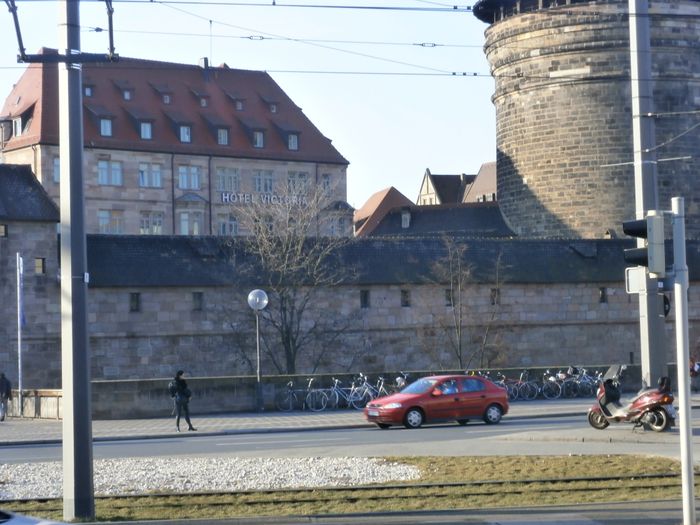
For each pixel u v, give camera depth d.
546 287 77.25
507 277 76.25
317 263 72.12
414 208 115.12
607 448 32.56
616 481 26.00
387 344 74.62
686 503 18.09
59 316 68.75
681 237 18.42
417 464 29.89
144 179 129.50
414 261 76.25
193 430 44.84
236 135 136.62
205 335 71.00
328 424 46.53
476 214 110.81
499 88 93.56
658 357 36.53
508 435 36.59
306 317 73.00
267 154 137.25
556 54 88.81
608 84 87.69
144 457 33.41
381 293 74.81
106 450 36.88
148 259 70.88
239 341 70.94
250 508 23.67
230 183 135.25
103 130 127.81
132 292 69.81
